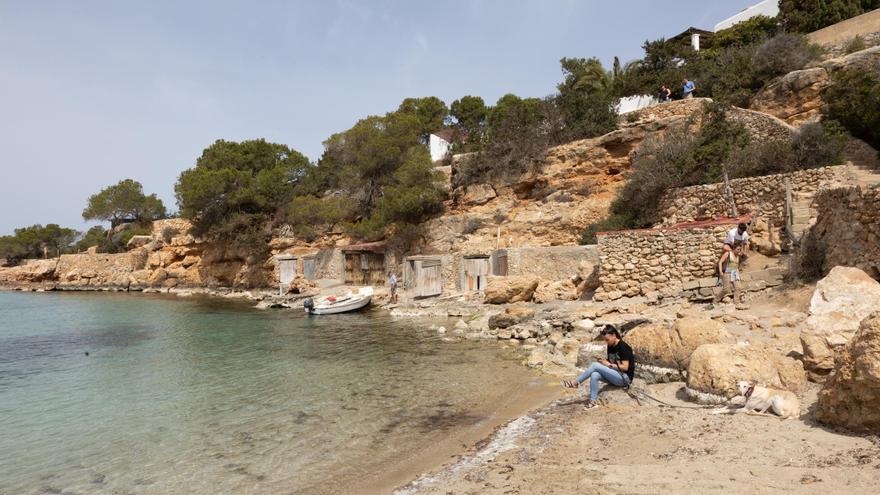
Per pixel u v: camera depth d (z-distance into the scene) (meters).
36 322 34.19
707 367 10.05
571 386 11.03
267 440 10.83
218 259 58.19
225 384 15.84
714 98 31.41
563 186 35.81
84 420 12.80
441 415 11.98
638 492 6.52
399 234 41.25
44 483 9.14
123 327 30.84
